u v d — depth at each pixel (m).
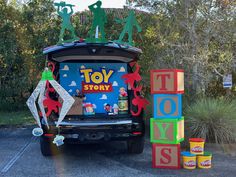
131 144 5.03
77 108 4.87
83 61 5.10
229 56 6.93
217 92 7.69
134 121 4.68
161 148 4.39
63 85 5.05
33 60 9.65
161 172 4.20
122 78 4.96
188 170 4.29
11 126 7.62
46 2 9.74
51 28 9.60
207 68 6.98
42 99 4.43
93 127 4.55
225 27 7.06
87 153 5.22
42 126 4.62
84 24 9.72
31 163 4.65
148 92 7.33
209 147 5.50
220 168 4.36
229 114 5.62
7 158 4.93
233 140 5.59
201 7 7.12
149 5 7.69
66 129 4.54
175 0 7.35
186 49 7.12
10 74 9.70
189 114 5.73
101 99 5.04
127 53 4.88
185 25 7.24
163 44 7.21
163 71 4.43
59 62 5.06
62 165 4.55
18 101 9.95
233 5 7.04
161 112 4.44
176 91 4.36
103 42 4.70
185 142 5.50
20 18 9.66
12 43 9.52
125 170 4.30
